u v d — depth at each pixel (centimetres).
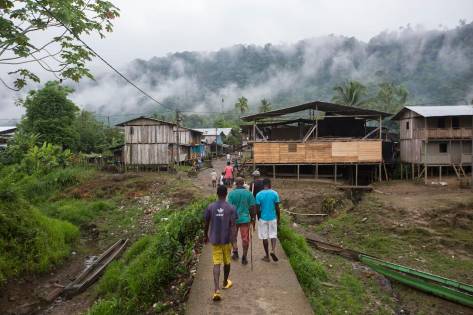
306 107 2833
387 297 1141
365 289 1167
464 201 2045
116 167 3288
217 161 5328
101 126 5072
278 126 3534
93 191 2428
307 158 2911
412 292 1229
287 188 2633
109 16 788
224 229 624
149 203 2155
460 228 1783
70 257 1390
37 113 3575
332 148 2881
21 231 1266
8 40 682
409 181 2931
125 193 2381
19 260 1161
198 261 860
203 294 646
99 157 3581
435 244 1655
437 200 2133
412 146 3109
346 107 2809
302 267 938
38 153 2861
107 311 752
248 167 3528
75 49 773
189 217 1091
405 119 3291
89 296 1060
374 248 1692
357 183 3020
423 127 3000
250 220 793
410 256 1571
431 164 2858
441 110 2956
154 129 3400
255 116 2945
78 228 1697
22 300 1030
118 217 1944
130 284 820
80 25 727
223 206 636
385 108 5462
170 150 3438
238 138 7206
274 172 2972
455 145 2855
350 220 2030
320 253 1506
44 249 1285
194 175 3186
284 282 700
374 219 1973
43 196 2366
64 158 3128
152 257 947
